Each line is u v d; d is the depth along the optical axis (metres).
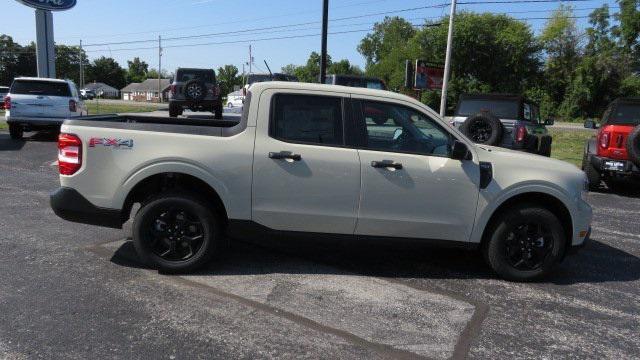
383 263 5.56
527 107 13.18
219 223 5.08
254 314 4.17
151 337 3.74
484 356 3.68
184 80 21.94
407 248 5.59
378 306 4.43
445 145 5.07
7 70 101.25
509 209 5.16
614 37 52.88
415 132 5.06
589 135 26.84
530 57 53.16
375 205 4.96
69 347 3.56
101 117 5.55
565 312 4.50
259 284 4.80
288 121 4.96
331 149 4.92
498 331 4.07
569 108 52.16
